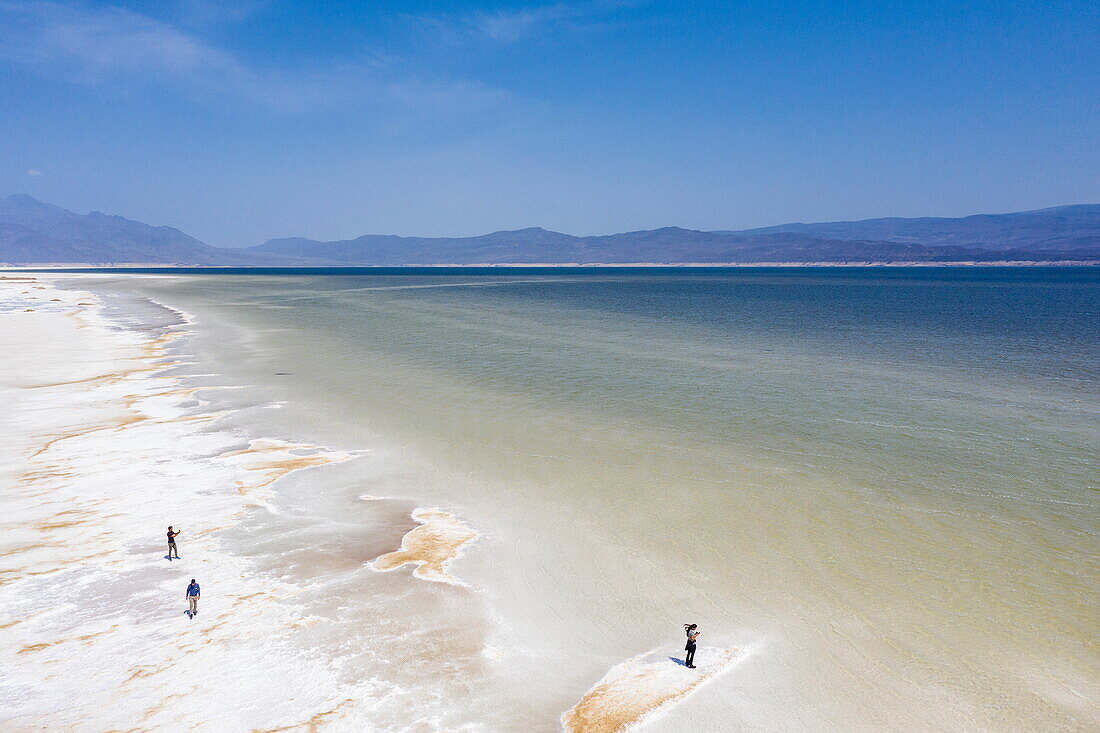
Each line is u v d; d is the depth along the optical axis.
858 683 15.93
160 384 47.47
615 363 55.56
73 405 41.41
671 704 15.27
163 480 28.97
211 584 20.39
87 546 22.81
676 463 30.67
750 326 83.50
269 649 17.19
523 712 15.03
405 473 29.95
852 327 81.81
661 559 21.95
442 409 40.41
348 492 27.83
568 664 16.73
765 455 31.58
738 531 23.81
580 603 19.48
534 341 69.19
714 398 42.66
